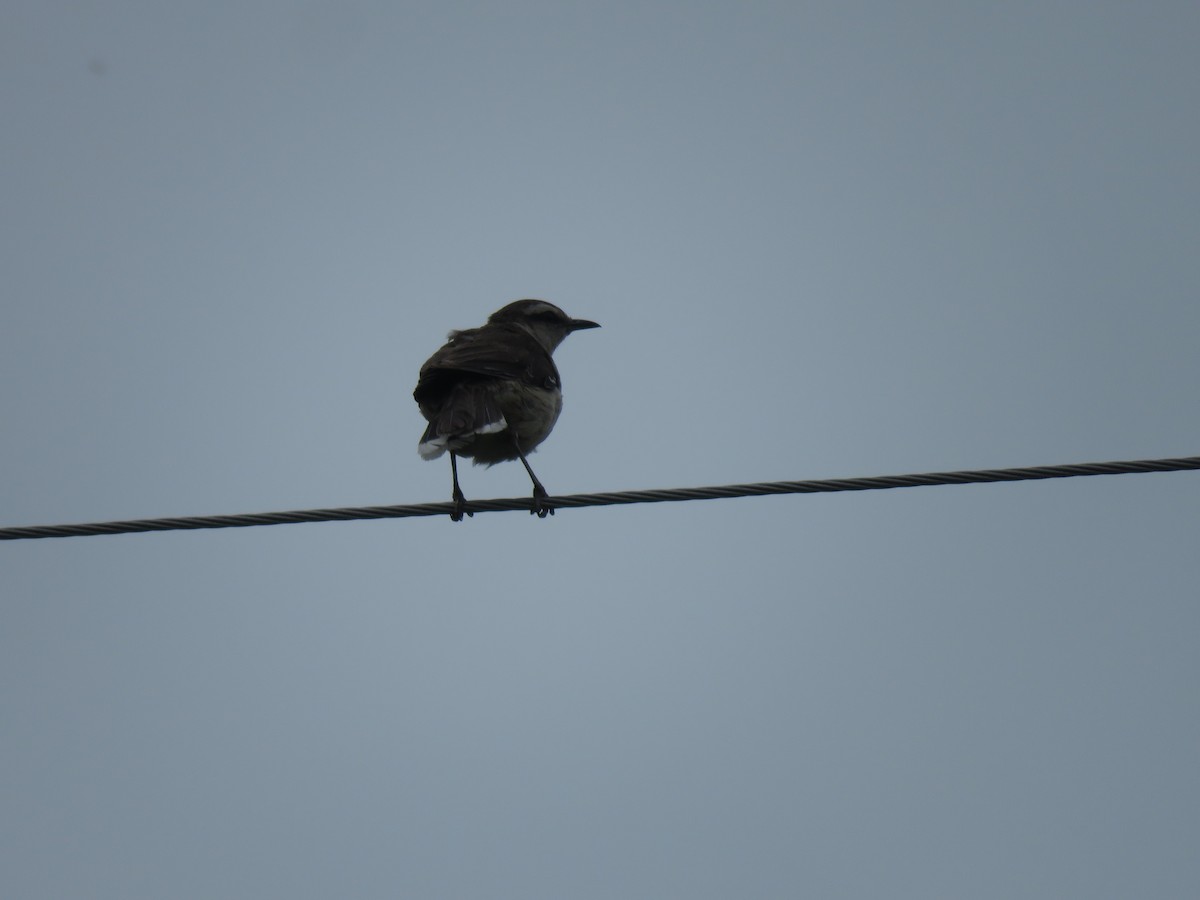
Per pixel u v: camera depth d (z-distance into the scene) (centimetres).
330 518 1123
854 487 1108
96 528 1088
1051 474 1087
